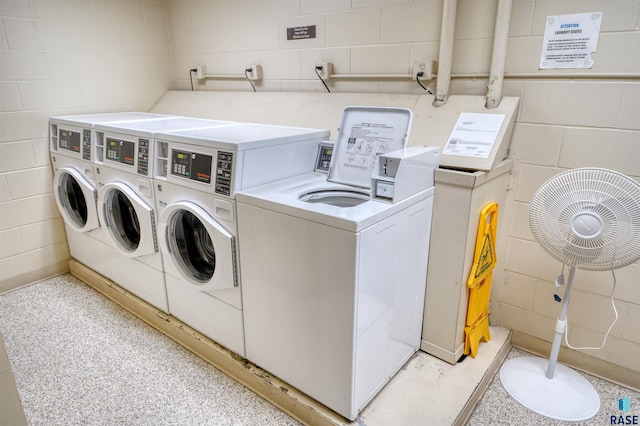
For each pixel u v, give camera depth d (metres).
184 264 2.11
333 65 2.56
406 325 1.88
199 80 3.43
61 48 2.86
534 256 2.07
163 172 2.06
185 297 2.16
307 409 1.69
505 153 1.98
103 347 2.23
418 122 2.09
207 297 2.02
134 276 2.48
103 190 2.39
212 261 2.06
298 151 2.03
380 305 1.62
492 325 2.31
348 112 2.08
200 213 1.83
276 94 2.82
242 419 1.75
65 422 1.73
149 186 2.09
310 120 2.50
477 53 2.02
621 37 1.64
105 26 3.07
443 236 1.84
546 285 2.06
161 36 3.46
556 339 1.87
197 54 3.34
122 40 3.20
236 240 1.77
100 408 1.81
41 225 2.96
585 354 2.03
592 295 1.95
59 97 2.91
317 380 1.66
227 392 1.91
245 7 2.89
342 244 1.40
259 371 1.90
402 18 2.21
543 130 1.91
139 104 3.42
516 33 1.88
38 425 1.72
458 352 1.98
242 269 1.79
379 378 1.75
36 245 2.96
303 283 1.57
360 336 1.52
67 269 3.14
